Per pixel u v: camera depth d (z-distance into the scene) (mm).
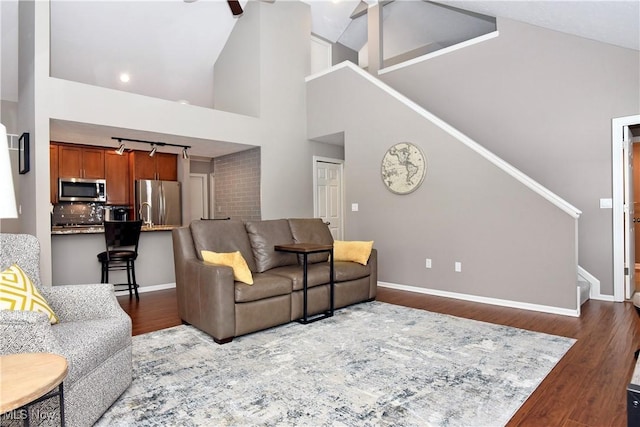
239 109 5902
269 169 5684
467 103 5219
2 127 1370
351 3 6562
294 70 6023
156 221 7457
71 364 1617
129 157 7395
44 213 3785
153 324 3447
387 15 6789
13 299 1828
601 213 4238
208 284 2986
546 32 4562
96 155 6980
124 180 7336
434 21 6797
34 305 1904
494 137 4984
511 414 1885
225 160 6379
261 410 1929
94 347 1789
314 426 1785
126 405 1979
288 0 5977
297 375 2336
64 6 4449
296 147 6039
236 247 3676
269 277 3332
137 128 4414
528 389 2139
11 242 2152
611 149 4164
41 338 1565
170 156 7859
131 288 4492
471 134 5184
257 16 5582
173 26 5379
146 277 4930
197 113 4926
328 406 1965
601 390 2123
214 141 5188
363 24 7309
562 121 4473
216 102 6375
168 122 4664
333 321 3494
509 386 2174
